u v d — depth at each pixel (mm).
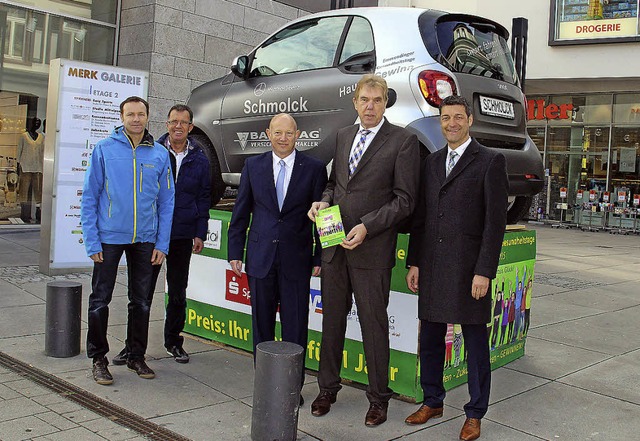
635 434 3688
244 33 11844
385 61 5125
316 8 13133
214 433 3477
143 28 10742
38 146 10922
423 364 3791
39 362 4500
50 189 7297
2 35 10281
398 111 4883
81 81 7379
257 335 3992
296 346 3504
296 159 3992
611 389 4438
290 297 3965
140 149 4277
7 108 10477
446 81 4859
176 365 4641
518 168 5320
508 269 4797
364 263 3686
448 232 3607
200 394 4066
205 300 5316
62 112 7277
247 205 4113
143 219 4254
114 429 3453
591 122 19344
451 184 3633
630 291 8164
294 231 3955
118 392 4023
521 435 3631
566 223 19375
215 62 11461
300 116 5660
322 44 5758
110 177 4172
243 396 4066
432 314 3621
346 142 3859
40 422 3494
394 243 3777
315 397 4152
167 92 10852
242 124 6223
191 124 4754
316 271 4090
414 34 5113
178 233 4621
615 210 18594
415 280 3832
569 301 7363
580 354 5258
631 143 18766
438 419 3834
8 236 9922
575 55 17125
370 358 3736
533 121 20312
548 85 18531
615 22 16578
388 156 3695
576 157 19656
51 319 4629
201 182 4770
